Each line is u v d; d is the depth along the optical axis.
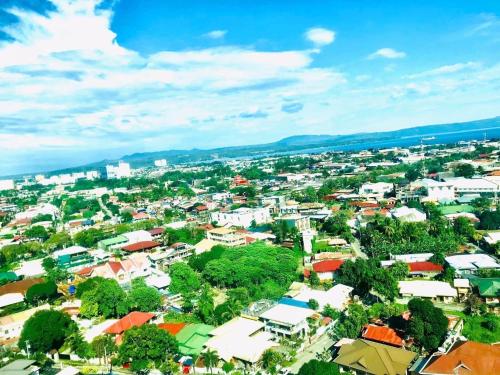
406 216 188.75
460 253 149.50
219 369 89.00
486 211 184.50
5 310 132.00
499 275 121.69
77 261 188.75
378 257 151.50
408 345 89.25
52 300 140.38
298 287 131.25
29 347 98.75
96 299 119.62
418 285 119.12
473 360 76.44
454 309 109.12
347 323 97.75
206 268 142.75
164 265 173.75
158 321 115.75
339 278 128.62
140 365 87.75
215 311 111.56
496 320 98.88
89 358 97.62
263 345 92.50
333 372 74.19
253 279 133.25
